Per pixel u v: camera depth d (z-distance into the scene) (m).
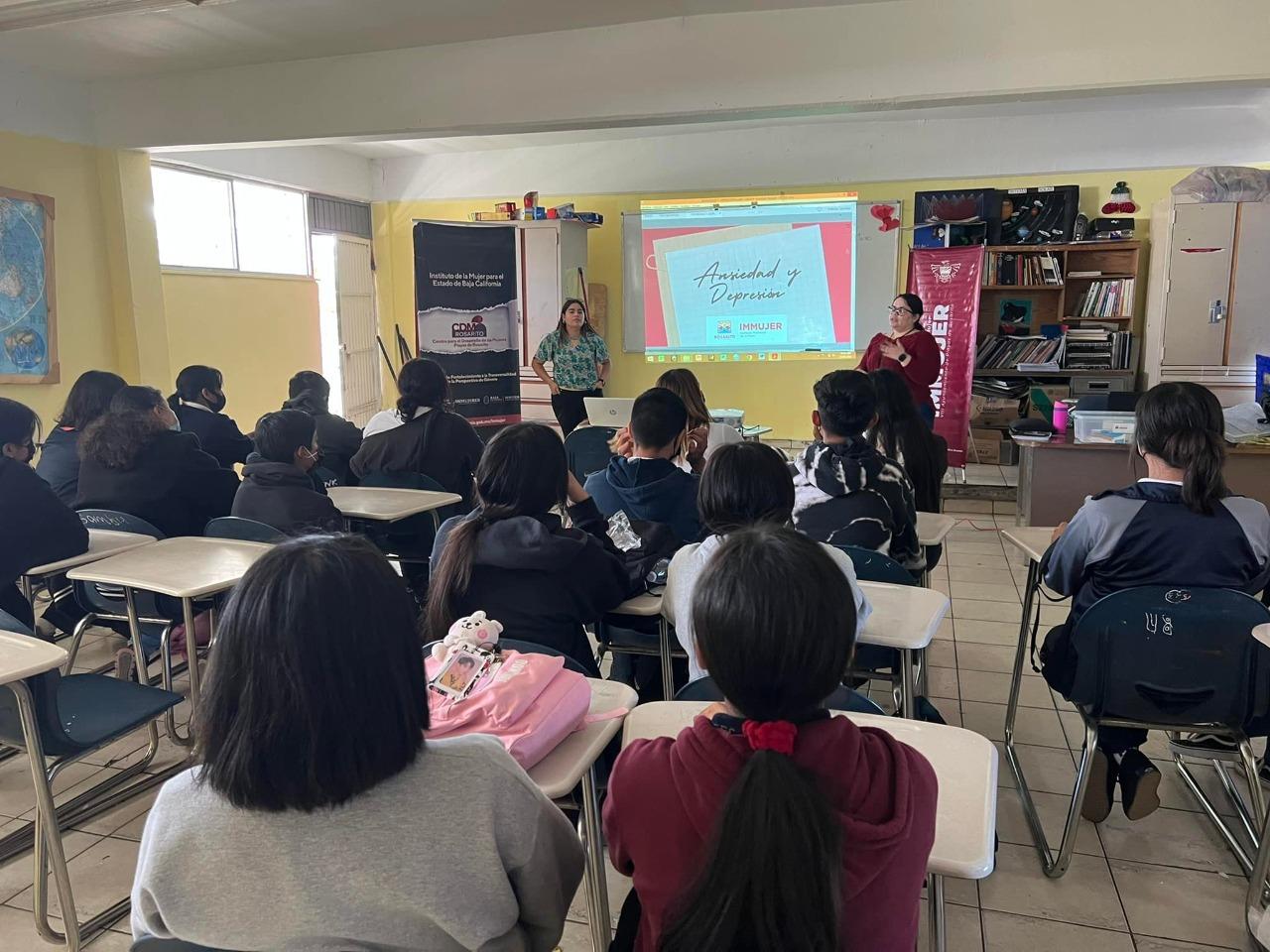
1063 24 3.66
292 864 0.81
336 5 3.80
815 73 3.96
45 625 3.31
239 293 6.39
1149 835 2.14
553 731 1.27
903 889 0.82
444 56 4.41
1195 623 1.76
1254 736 1.83
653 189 7.42
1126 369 6.58
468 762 0.87
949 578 4.27
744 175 7.22
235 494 2.96
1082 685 1.87
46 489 2.31
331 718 0.77
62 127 4.80
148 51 4.37
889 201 7.01
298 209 7.08
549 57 4.27
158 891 0.83
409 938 0.85
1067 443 4.50
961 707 2.85
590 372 5.94
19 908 1.92
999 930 1.82
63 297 4.82
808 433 7.45
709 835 0.74
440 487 3.45
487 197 7.73
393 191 7.91
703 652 0.83
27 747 1.68
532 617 1.69
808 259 7.22
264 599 0.78
